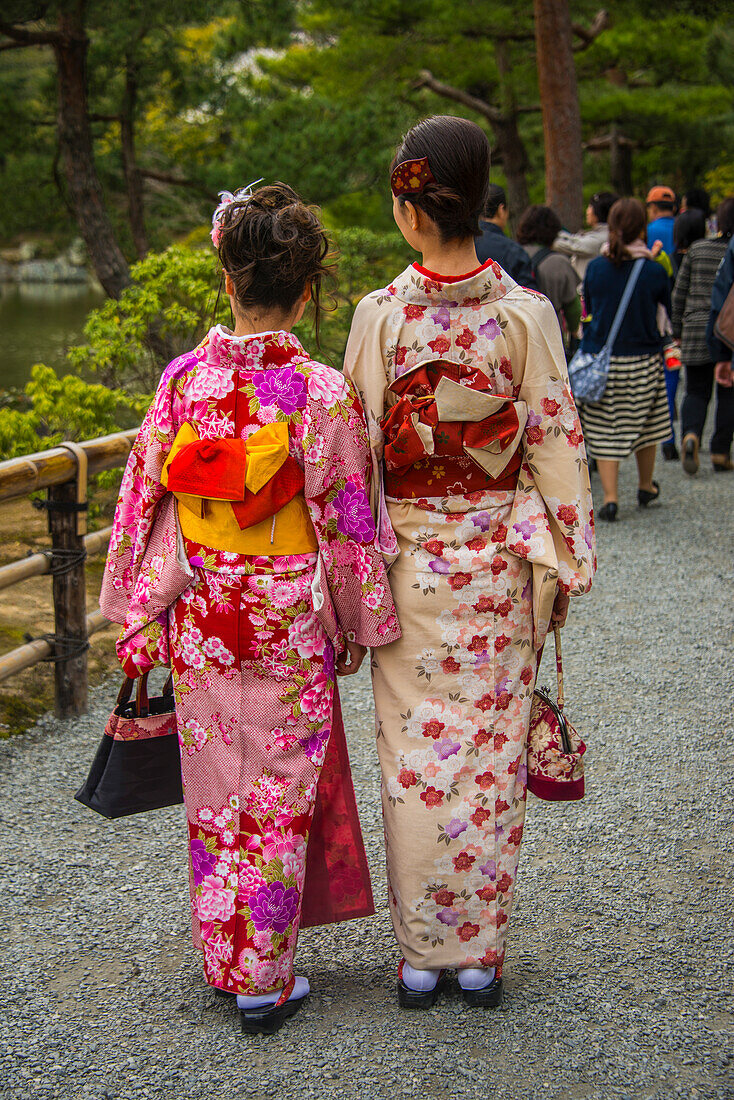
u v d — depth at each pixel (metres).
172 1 9.43
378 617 1.91
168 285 5.61
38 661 3.36
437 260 1.85
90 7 9.19
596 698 3.56
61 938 2.29
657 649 3.99
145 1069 1.87
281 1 10.46
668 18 11.43
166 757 2.04
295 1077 1.84
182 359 1.89
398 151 1.84
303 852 1.94
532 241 5.61
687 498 6.21
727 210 6.22
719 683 3.66
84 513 3.36
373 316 1.88
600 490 6.45
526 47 12.80
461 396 1.81
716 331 5.51
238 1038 1.96
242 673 1.87
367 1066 1.87
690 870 2.54
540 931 2.30
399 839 1.94
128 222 11.88
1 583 3.12
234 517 1.81
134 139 12.33
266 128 10.33
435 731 1.92
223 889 1.91
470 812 1.93
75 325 20.22
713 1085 1.81
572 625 4.27
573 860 2.60
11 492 3.01
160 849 2.70
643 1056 1.89
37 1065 1.88
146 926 2.34
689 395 6.69
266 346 1.83
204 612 1.87
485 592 1.90
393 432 1.88
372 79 12.13
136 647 1.94
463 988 2.02
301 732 1.90
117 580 1.99
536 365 1.84
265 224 1.80
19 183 10.69
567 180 9.14
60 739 3.34
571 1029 1.96
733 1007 2.03
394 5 11.48
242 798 1.89
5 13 8.30
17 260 36.56
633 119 15.09
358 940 2.31
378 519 1.93
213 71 11.78
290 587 1.85
